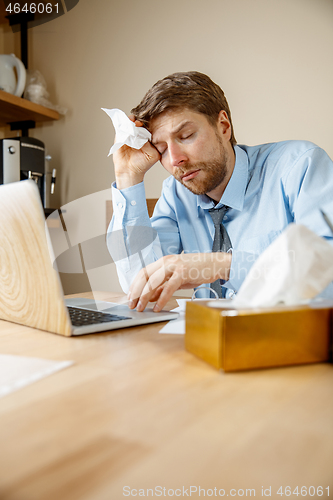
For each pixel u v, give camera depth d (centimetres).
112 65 231
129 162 118
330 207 104
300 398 38
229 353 44
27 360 49
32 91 226
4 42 256
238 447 28
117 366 47
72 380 42
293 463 26
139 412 34
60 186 246
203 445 29
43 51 249
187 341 53
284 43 191
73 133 243
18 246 63
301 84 188
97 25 235
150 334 64
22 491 23
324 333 48
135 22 224
